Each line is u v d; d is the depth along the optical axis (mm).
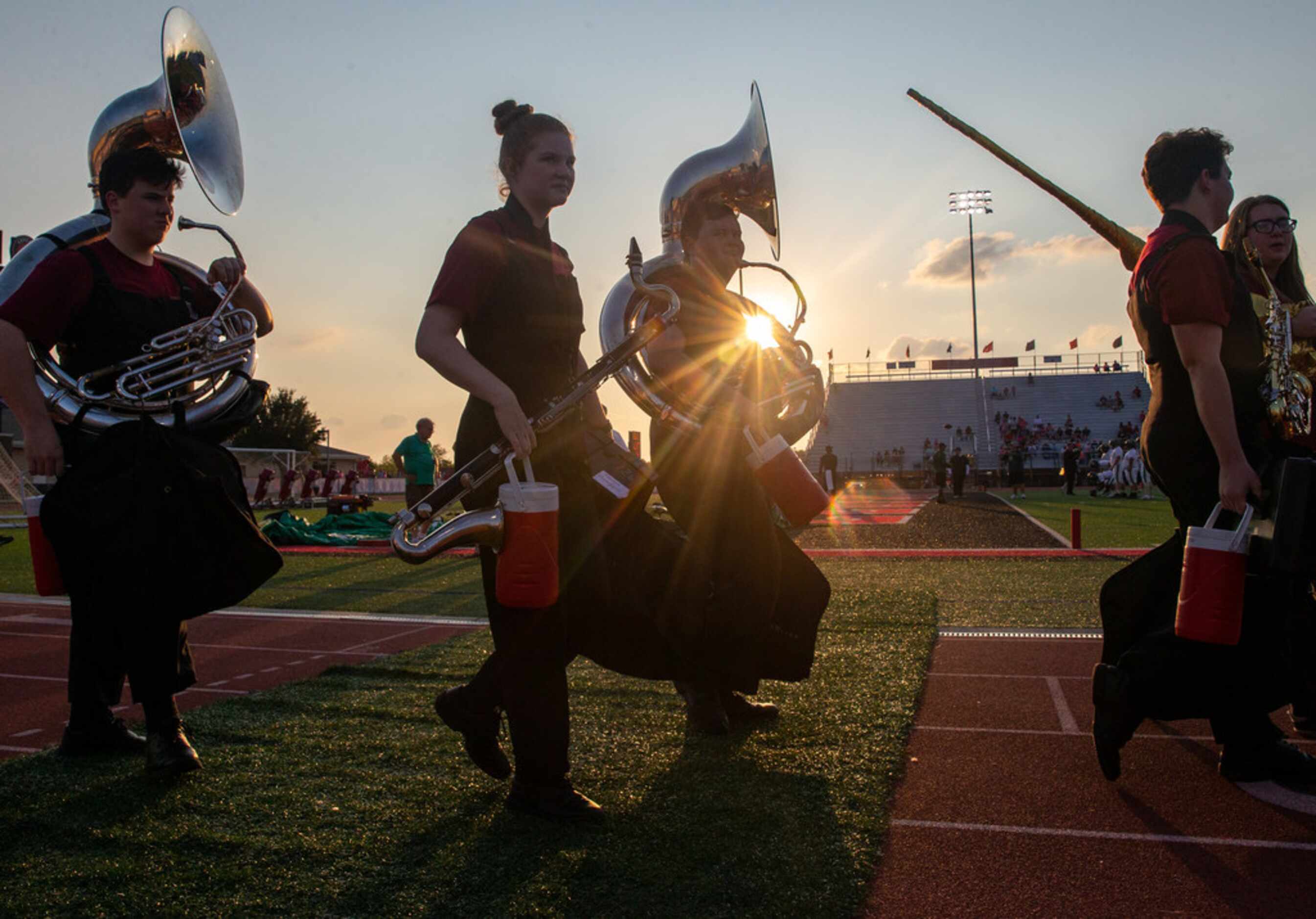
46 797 2787
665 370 3262
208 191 3348
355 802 2742
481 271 2607
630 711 3736
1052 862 2363
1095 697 2838
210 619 6668
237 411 3221
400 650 5422
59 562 2896
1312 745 3350
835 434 55469
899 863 2363
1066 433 49562
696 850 2373
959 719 3680
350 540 14641
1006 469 41688
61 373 2949
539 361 2705
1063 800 2799
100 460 2859
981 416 54750
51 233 3000
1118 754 2836
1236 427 2758
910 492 37469
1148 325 2848
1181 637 2572
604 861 2316
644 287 2994
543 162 2719
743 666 3279
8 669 5020
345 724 3602
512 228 2703
